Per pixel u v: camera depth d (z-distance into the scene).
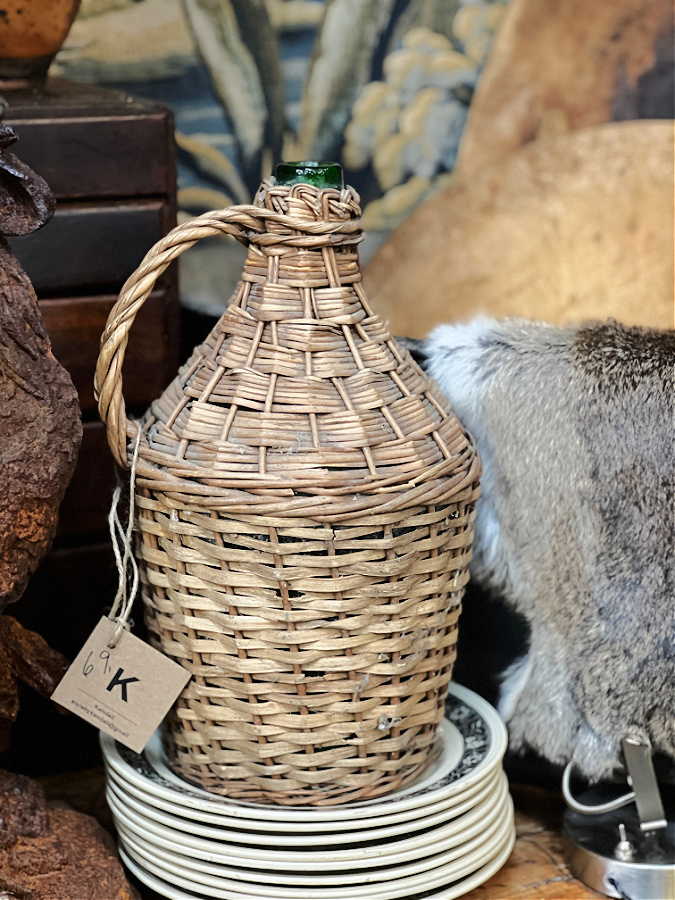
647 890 0.77
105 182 0.92
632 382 0.78
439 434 0.74
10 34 0.93
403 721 0.76
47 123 0.88
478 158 1.44
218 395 0.72
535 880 0.82
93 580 0.99
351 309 0.75
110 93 1.03
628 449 0.78
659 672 0.79
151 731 0.75
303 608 0.69
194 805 0.73
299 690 0.71
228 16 1.28
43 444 0.68
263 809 0.74
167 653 0.76
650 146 1.34
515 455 0.82
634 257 1.29
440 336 0.88
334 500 0.67
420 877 0.73
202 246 1.30
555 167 1.40
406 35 1.38
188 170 1.31
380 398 0.72
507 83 1.43
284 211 0.73
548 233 1.37
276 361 0.72
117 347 0.73
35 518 0.69
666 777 0.84
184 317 1.14
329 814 0.72
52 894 0.71
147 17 1.24
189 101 1.29
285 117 1.35
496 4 1.41
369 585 0.70
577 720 0.83
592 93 1.44
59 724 0.99
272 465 0.68
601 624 0.80
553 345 0.82
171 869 0.74
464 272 1.40
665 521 0.77
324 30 1.34
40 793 0.81
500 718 0.87
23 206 0.67
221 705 0.74
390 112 1.40
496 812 0.79
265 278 0.74
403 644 0.72
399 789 0.78
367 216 1.43
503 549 0.85
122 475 0.96
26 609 0.97
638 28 1.42
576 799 0.87
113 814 0.81
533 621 0.85
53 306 0.92
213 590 0.71
